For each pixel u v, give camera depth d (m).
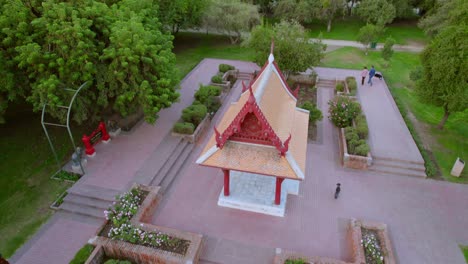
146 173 26.69
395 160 28.95
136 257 20.19
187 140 31.38
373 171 28.38
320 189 26.27
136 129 32.66
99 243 20.36
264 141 21.00
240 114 19.33
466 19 31.47
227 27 54.19
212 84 42.22
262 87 22.27
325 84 44.56
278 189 22.67
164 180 26.69
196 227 22.72
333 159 29.88
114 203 22.70
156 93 28.84
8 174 27.05
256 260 20.41
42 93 24.78
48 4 24.75
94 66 26.28
